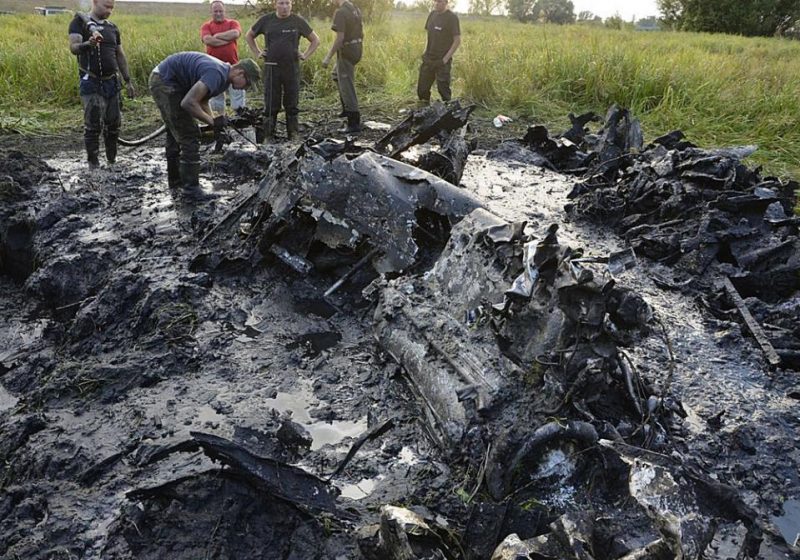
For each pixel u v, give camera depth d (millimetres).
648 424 3475
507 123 10633
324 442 3607
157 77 6301
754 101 10492
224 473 3121
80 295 5348
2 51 12641
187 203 6645
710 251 5395
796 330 4645
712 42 22000
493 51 13539
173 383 4113
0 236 6184
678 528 2373
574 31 21625
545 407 3227
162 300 4855
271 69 8547
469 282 4031
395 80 12742
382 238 4984
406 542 2607
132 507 3090
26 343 5000
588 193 6848
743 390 4066
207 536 2945
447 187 5039
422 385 3729
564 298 3139
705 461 3490
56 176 7312
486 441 3256
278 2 8453
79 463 3447
